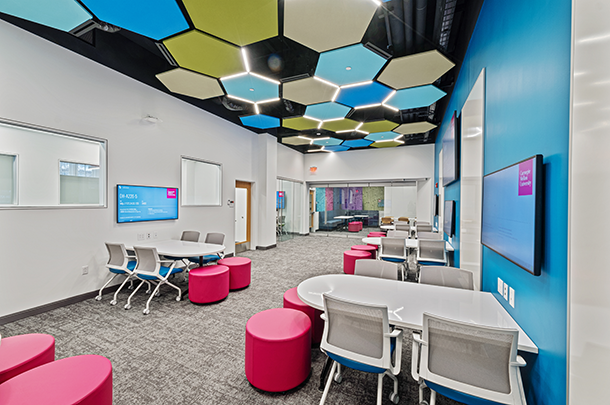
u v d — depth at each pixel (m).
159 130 4.89
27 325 2.99
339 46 3.11
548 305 1.27
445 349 1.38
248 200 7.86
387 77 3.92
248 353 2.05
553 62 1.25
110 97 4.08
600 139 0.91
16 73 3.09
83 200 3.84
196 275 3.66
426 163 9.23
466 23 3.06
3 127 3.12
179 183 5.29
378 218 13.28
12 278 3.08
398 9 2.65
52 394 1.28
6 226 3.04
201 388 2.04
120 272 3.70
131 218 4.36
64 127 3.53
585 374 0.97
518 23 1.69
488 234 2.15
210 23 2.79
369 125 6.61
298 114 6.02
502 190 1.80
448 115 5.04
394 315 1.77
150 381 2.10
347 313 1.65
